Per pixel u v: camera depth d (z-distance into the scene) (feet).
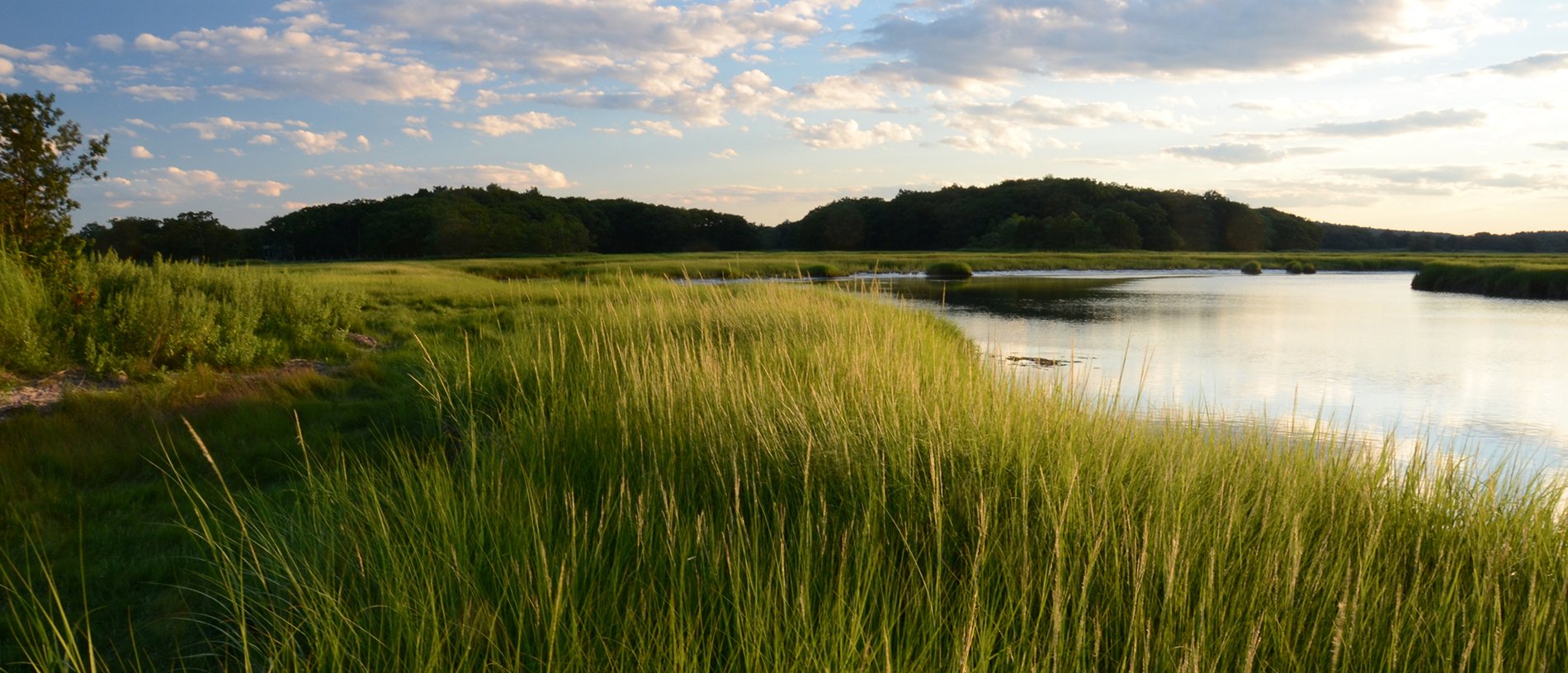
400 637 8.35
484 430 18.62
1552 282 110.93
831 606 8.70
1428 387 41.83
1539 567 10.47
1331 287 140.05
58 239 34.47
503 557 10.02
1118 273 214.07
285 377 26.89
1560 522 12.69
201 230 266.98
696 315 30.25
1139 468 13.17
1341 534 11.34
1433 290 132.46
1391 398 38.81
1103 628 8.91
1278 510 11.69
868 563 9.41
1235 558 10.22
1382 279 176.86
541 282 77.10
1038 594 9.43
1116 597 9.14
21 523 13.21
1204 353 53.72
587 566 9.62
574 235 368.89
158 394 23.03
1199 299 107.96
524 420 16.57
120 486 16.16
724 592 9.47
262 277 44.01
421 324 46.55
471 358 25.61
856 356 19.69
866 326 28.30
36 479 15.72
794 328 30.09
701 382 16.43
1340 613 8.05
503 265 155.12
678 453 13.55
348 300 47.26
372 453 18.24
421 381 24.16
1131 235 393.70
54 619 10.52
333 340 36.70
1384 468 14.30
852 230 449.48
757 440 13.43
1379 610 9.39
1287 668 8.48
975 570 8.62
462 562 9.77
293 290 41.75
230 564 10.25
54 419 19.81
